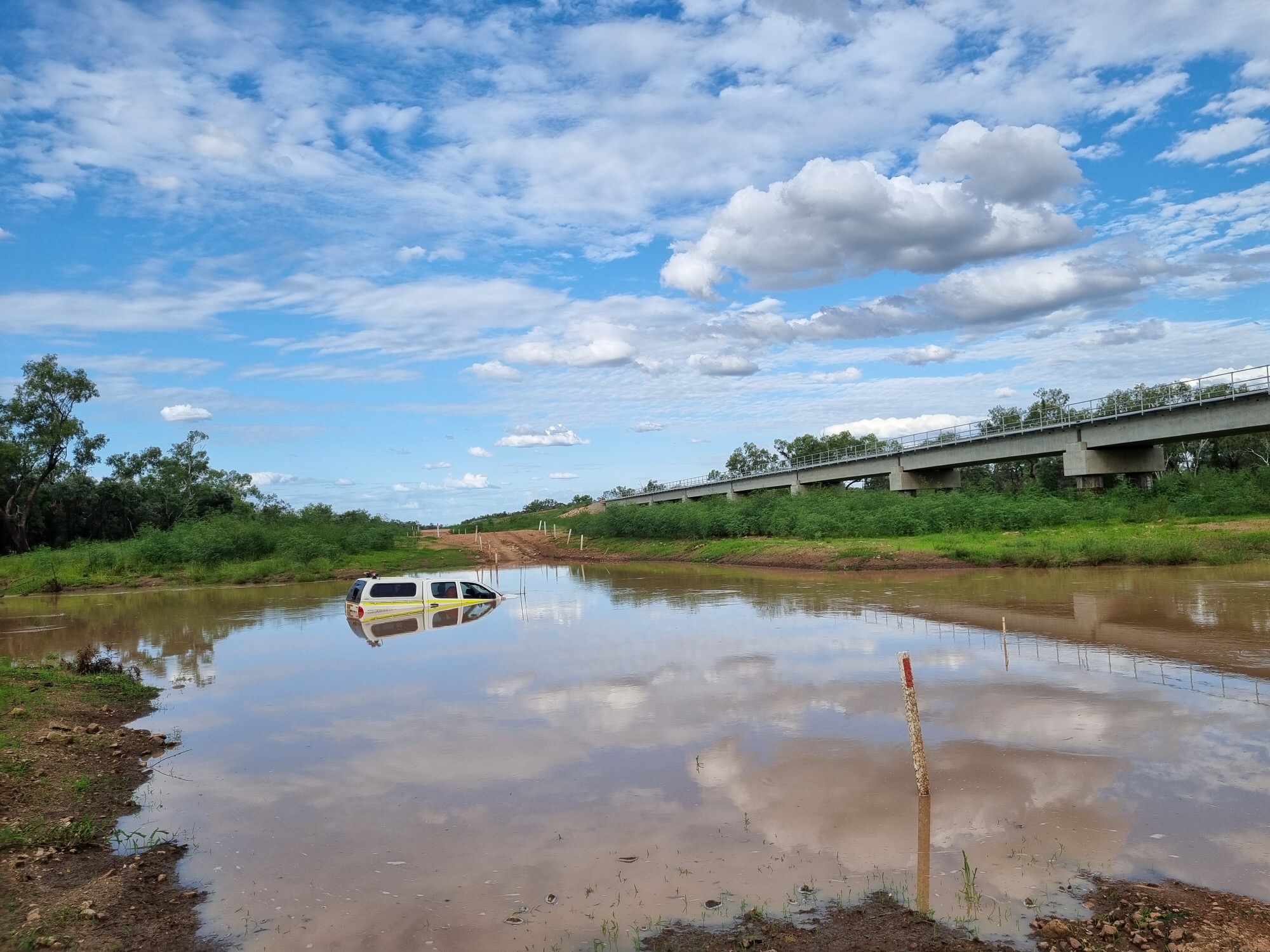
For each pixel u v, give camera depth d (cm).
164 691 1507
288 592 3666
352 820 830
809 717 1136
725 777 910
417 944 591
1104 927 567
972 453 5538
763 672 1431
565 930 603
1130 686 1240
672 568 4559
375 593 2539
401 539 6950
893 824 768
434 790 906
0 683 1398
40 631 2484
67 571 4488
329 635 2177
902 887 648
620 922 611
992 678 1325
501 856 732
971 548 3559
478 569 5162
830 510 5166
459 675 1525
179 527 5544
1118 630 1741
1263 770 869
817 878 668
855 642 1712
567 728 1124
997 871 667
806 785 876
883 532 4566
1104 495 4656
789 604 2414
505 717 1198
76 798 906
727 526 5638
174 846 779
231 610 2917
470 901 652
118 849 780
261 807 877
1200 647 1520
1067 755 938
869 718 1116
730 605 2466
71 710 1284
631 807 834
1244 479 4638
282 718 1262
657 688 1341
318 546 5053
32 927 616
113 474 7694
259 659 1814
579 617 2322
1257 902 599
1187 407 4022
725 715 1160
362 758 1036
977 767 910
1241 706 1113
